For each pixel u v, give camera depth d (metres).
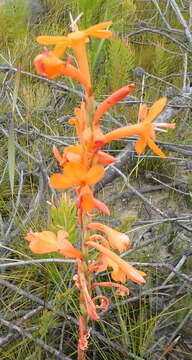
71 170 0.26
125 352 0.45
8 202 0.64
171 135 0.74
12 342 0.46
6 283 0.45
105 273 0.49
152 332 0.45
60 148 0.69
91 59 0.80
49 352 0.45
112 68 0.74
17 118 0.74
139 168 0.72
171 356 0.47
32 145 0.67
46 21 1.00
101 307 0.35
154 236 0.58
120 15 0.93
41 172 0.59
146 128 0.28
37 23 1.04
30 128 0.70
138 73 0.74
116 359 0.46
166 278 0.53
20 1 0.95
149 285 0.49
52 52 0.25
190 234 0.61
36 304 0.49
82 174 0.26
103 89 0.81
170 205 0.67
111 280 0.52
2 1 1.01
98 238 0.32
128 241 0.30
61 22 0.98
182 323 0.46
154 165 0.72
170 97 0.72
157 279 0.51
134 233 0.59
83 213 0.31
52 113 0.75
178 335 0.49
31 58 0.85
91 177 0.26
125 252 0.51
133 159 0.71
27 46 0.84
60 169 0.68
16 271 0.50
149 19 1.03
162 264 0.48
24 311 0.47
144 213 0.64
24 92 0.73
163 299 0.51
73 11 0.93
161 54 0.85
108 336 0.46
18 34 0.94
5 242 0.53
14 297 0.48
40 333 0.43
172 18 1.03
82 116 0.27
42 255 0.50
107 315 0.48
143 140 0.28
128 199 0.65
